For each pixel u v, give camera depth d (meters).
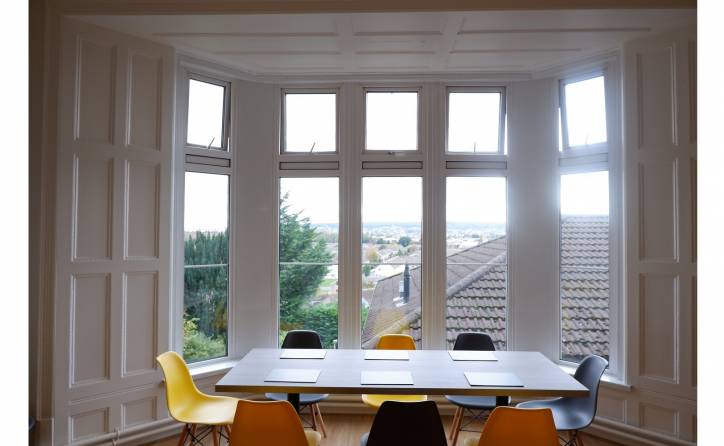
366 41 3.95
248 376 2.95
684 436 3.45
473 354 3.53
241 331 4.62
